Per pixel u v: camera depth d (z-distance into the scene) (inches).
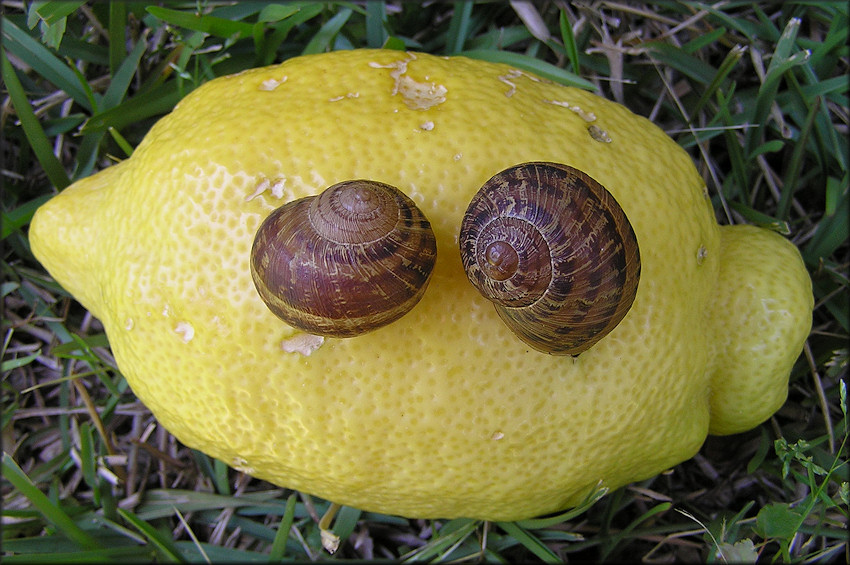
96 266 7.1
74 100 8.9
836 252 9.1
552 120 6.7
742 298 7.0
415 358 6.2
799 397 8.6
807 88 8.7
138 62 8.7
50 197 8.7
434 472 6.5
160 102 8.6
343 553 8.0
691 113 9.1
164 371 6.5
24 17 8.5
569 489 6.8
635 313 6.5
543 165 5.9
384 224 5.7
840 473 7.8
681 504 8.2
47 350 8.7
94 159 8.7
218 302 6.2
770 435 8.3
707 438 8.5
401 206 5.8
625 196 6.5
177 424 6.9
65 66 8.6
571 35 8.4
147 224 6.5
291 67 6.9
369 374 6.2
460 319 6.2
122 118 8.4
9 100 8.6
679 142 8.9
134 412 8.4
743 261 7.1
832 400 8.5
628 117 7.2
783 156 9.1
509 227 5.7
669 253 6.6
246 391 6.3
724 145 9.2
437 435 6.3
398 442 6.4
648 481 8.1
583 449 6.6
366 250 5.7
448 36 9.0
